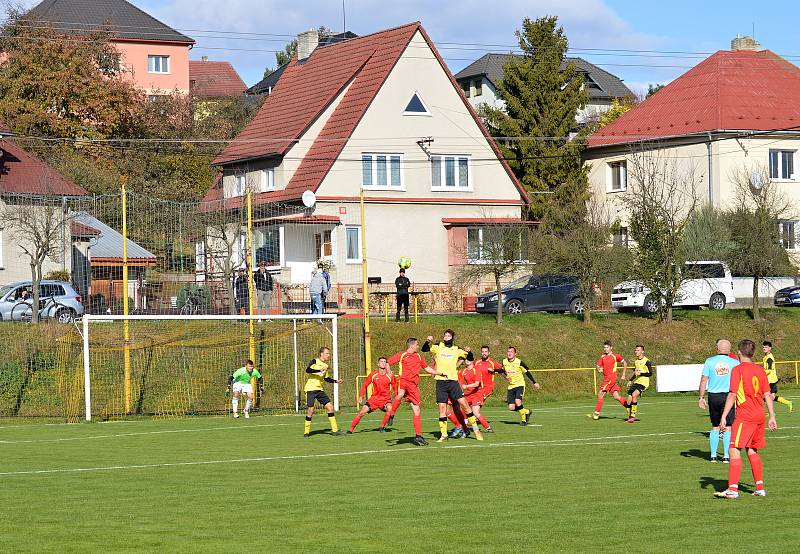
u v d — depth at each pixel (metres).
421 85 72.75
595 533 17.59
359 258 70.00
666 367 54.44
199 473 25.17
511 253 59.91
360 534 17.77
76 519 19.34
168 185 91.62
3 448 31.56
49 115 88.25
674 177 72.44
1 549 16.86
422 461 26.66
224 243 58.91
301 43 85.19
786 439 31.06
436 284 68.31
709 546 16.59
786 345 61.41
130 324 47.69
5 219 55.00
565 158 84.50
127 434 35.56
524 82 86.44
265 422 39.59
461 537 17.44
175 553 16.53
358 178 70.62
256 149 75.19
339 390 47.88
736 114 79.69
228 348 47.31
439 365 31.08
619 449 28.75
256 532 18.00
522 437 32.22
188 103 106.12
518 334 56.34
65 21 131.75
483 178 74.25
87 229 60.50
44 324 47.69
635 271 62.00
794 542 16.83
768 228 65.12
